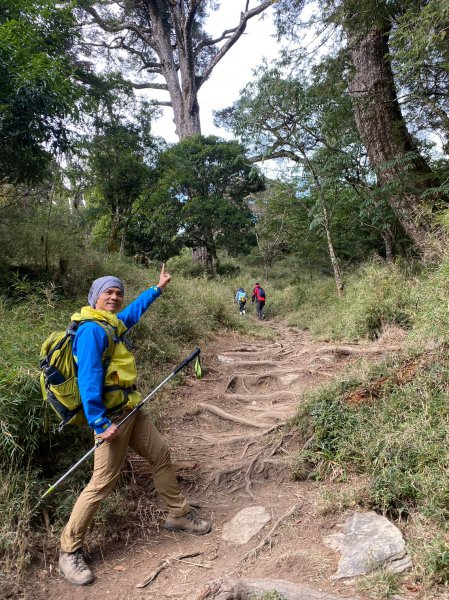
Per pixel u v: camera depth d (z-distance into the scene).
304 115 11.59
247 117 11.98
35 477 3.18
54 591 2.63
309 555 2.71
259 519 3.22
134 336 6.41
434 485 2.83
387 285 7.13
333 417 3.88
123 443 2.86
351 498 3.12
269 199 20.11
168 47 30.69
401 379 4.10
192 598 2.43
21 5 6.91
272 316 14.64
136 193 14.55
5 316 4.91
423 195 8.60
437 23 6.22
